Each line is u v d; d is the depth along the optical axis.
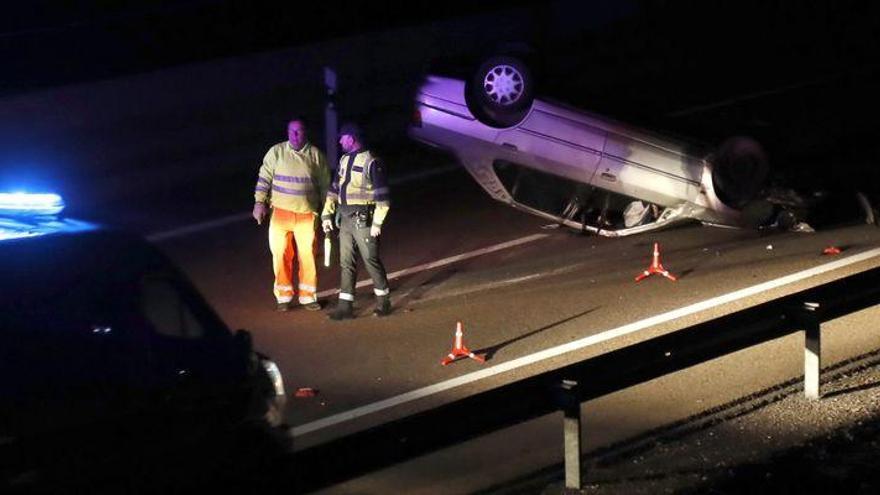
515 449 12.89
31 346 10.11
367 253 17.09
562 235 20.64
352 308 17.30
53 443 9.68
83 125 24.08
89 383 10.03
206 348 10.62
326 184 17.55
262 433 10.54
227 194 23.05
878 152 24.30
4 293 10.30
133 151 24.03
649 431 13.13
